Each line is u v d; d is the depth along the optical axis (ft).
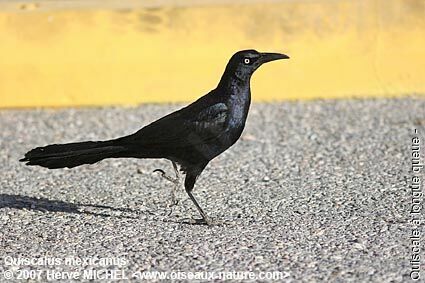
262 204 41.11
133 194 43.04
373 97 56.13
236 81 37.86
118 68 56.08
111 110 55.36
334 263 34.27
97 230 38.29
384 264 34.09
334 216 39.32
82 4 59.00
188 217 39.78
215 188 43.57
